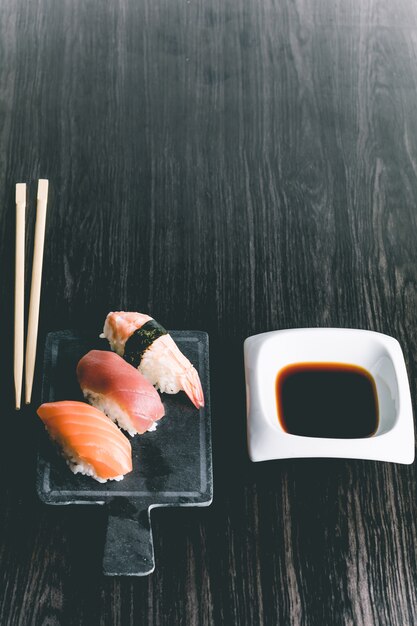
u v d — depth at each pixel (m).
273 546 0.61
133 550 0.59
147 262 0.75
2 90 0.85
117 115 0.85
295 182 0.82
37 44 0.89
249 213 0.79
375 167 0.83
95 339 0.69
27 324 0.71
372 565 0.60
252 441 0.61
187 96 0.87
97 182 0.80
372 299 0.74
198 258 0.76
